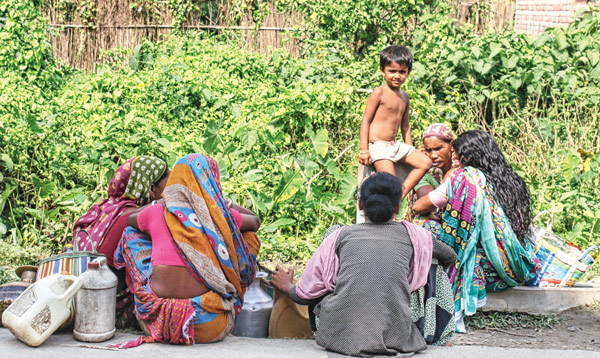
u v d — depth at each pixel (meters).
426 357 3.70
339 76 10.21
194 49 11.66
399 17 11.58
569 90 9.71
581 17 11.47
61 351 3.57
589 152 6.94
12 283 4.13
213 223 3.94
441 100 9.95
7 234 6.65
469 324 4.79
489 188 4.73
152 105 9.19
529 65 9.88
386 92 5.73
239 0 13.35
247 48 13.39
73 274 3.95
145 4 13.34
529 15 12.98
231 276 3.97
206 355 3.59
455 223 4.66
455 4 12.76
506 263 4.76
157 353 3.60
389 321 3.71
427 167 5.51
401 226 3.98
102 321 3.78
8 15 10.51
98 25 13.20
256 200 6.60
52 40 12.99
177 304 3.78
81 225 4.53
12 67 10.23
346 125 8.17
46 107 8.61
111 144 7.28
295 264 6.22
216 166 4.11
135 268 3.98
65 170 7.22
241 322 4.25
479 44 10.12
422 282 3.93
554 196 7.27
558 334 4.59
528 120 9.20
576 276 5.05
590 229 6.80
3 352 3.52
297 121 7.97
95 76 9.53
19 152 7.06
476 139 4.85
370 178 4.07
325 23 11.73
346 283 3.78
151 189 4.52
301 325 4.25
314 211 7.01
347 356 3.68
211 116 9.15
